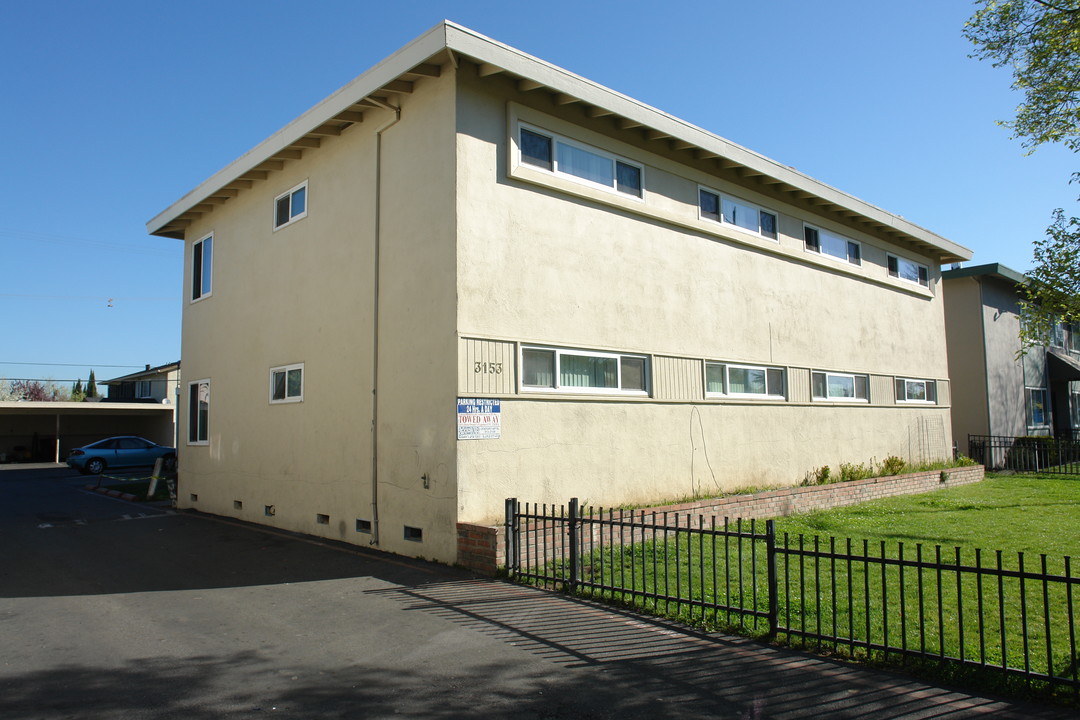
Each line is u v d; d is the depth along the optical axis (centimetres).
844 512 1290
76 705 488
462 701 493
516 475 956
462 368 909
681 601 669
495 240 964
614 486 1082
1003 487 1734
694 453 1229
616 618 680
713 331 1302
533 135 1033
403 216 1013
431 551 930
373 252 1062
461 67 947
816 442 1524
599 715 471
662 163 1228
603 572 776
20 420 3750
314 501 1162
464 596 762
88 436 3891
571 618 681
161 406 3612
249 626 670
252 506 1329
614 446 1091
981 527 1110
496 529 848
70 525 1338
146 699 498
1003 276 2347
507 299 970
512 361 966
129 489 1969
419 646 607
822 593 737
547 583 802
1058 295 1099
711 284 1310
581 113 1095
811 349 1549
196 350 1570
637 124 1145
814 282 1584
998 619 647
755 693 505
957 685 515
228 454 1420
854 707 480
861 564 869
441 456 922
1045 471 2144
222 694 507
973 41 1193
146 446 2988
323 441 1147
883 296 1827
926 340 1991
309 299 1208
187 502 1566
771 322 1445
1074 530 1079
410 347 982
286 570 909
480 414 923
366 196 1090
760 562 883
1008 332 2489
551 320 1023
